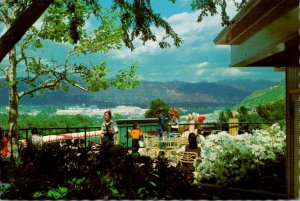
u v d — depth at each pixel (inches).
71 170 230.7
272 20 202.4
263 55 218.4
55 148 242.7
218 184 354.9
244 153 372.5
